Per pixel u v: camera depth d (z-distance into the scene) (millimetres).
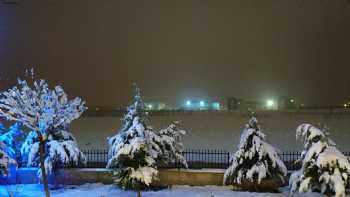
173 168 13727
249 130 12289
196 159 16125
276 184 12242
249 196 11578
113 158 12133
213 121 51781
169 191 12477
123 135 12336
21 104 10117
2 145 11578
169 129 13523
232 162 12609
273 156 12062
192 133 32094
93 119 58969
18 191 12773
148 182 11797
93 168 13898
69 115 10773
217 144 24375
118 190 12648
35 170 13797
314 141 9430
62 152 12555
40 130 10305
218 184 13242
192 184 13359
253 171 11969
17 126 13914
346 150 20969
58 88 11094
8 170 11938
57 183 13672
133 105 12656
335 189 8461
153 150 12430
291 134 30609
